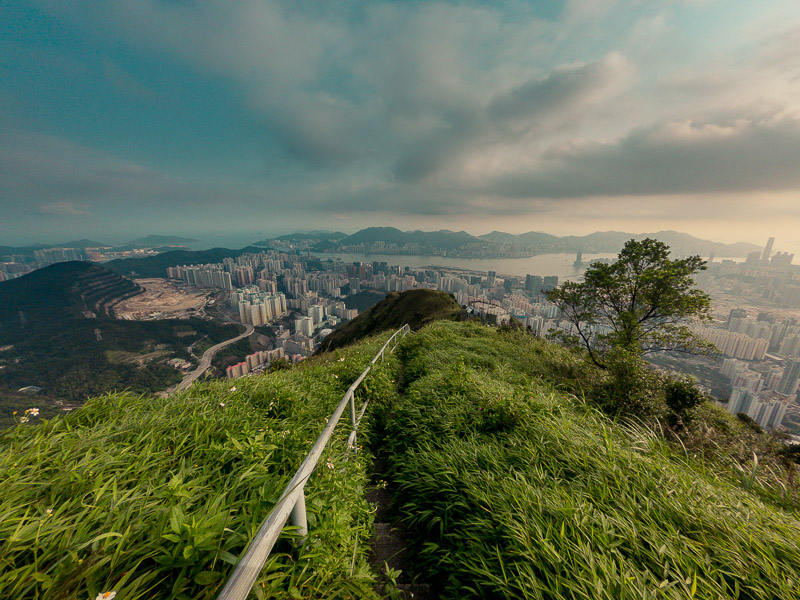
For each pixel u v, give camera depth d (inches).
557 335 553.6
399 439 195.5
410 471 146.4
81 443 92.6
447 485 124.7
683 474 120.3
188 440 107.4
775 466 164.2
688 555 81.0
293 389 182.4
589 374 349.4
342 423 167.6
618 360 303.7
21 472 78.4
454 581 91.0
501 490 112.7
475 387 230.2
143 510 67.4
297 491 67.0
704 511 97.7
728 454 185.9
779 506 124.9
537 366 385.7
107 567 55.8
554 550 81.7
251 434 111.0
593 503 103.9
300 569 69.1
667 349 469.4
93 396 127.7
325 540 78.7
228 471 94.7
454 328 634.2
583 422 172.7
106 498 70.9
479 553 92.5
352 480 117.2
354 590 73.2
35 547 55.6
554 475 121.3
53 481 75.4
